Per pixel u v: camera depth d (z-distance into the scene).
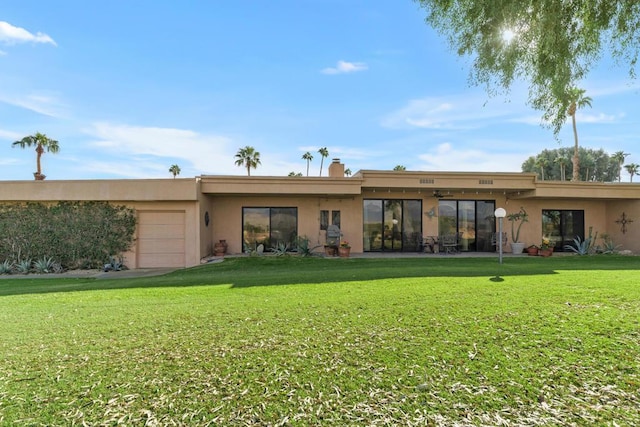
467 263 11.88
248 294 6.92
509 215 16.50
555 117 5.37
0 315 5.67
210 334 4.51
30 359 3.78
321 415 2.69
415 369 3.39
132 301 6.62
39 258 13.25
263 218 15.80
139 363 3.64
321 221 15.84
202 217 14.02
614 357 3.56
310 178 14.26
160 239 13.75
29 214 13.29
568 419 2.60
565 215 16.92
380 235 16.23
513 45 4.96
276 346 4.05
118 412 2.75
